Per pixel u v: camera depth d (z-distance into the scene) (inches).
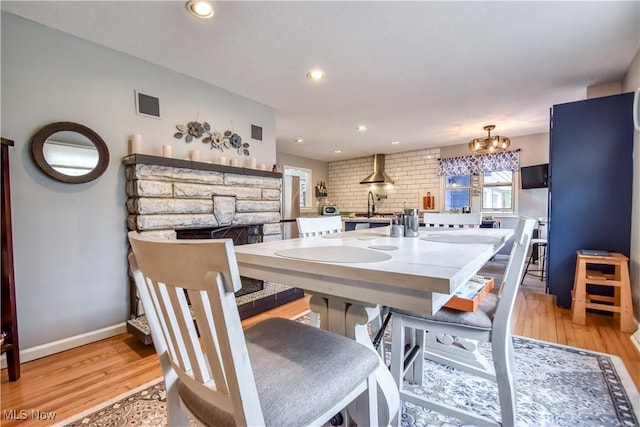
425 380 63.0
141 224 87.5
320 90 120.1
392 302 29.6
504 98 129.0
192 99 108.0
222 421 26.1
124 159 89.8
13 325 64.1
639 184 89.8
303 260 35.1
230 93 120.9
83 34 80.7
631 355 72.5
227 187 112.7
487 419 46.9
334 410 28.4
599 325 91.6
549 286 109.8
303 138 200.5
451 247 46.8
